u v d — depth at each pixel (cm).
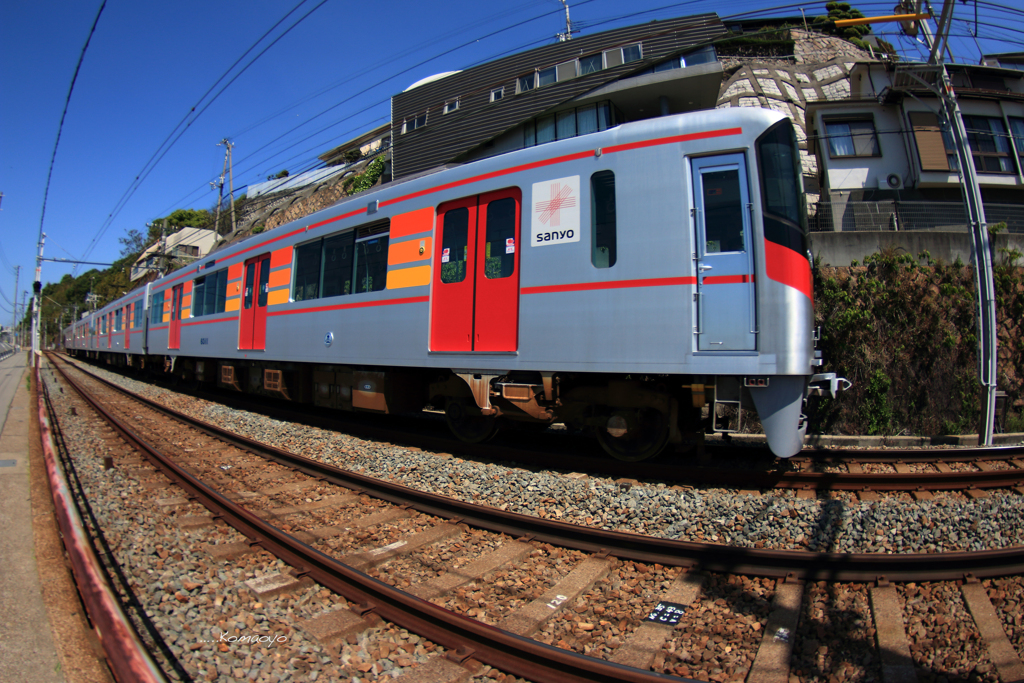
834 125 1767
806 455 660
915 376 875
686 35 1830
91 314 3183
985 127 1706
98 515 491
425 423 941
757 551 358
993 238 978
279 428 912
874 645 288
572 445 725
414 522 474
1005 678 261
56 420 1038
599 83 1911
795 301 479
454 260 671
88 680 268
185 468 667
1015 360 926
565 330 562
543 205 587
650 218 520
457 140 2320
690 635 299
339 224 838
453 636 290
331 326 834
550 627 308
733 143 495
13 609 334
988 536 397
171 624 309
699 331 500
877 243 961
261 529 428
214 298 1227
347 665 274
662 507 456
